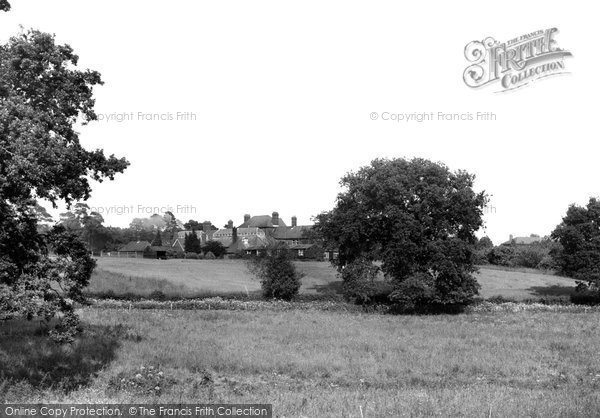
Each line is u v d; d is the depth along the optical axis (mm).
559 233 64562
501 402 15914
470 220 58438
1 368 21141
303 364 24234
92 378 20781
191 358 24500
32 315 19203
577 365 25203
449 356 26844
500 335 35000
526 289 72500
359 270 58875
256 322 40062
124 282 64688
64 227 22312
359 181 63625
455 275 54500
